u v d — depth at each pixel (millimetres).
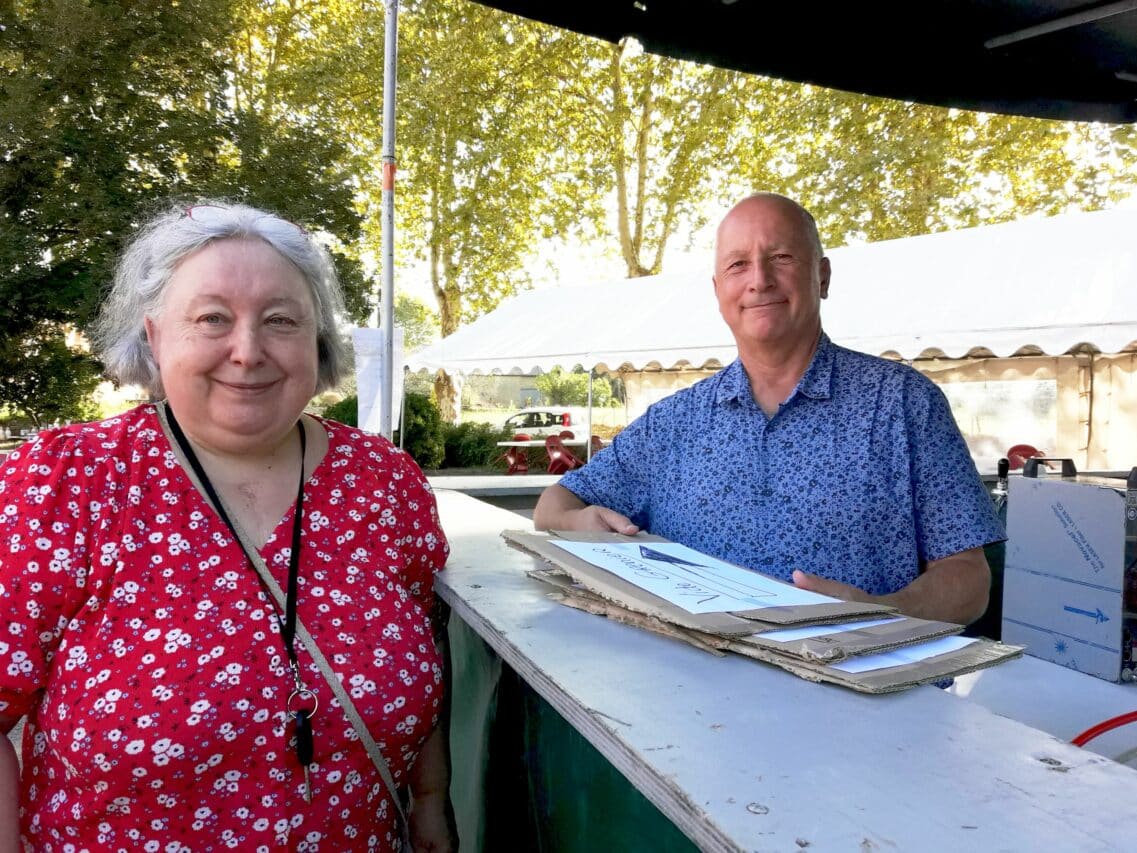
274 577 1171
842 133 15016
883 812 621
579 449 15297
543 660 987
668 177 18078
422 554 1388
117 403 16188
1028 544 2379
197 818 1079
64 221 12250
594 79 18328
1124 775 689
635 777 727
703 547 1748
